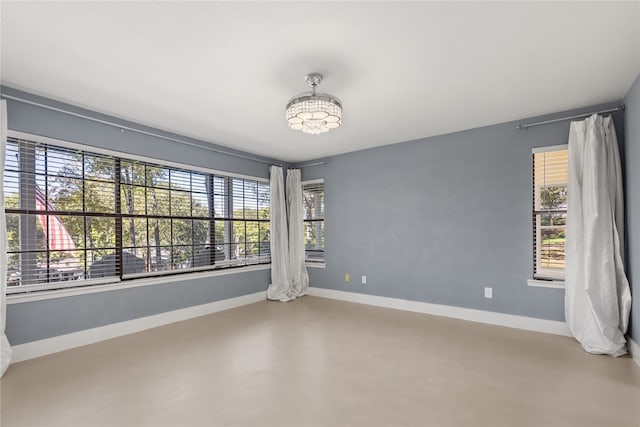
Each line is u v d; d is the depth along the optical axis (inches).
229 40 80.0
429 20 72.4
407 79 101.9
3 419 75.6
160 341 127.3
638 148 101.0
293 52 85.8
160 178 152.4
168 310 151.3
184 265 160.7
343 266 199.8
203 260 169.9
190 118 136.7
